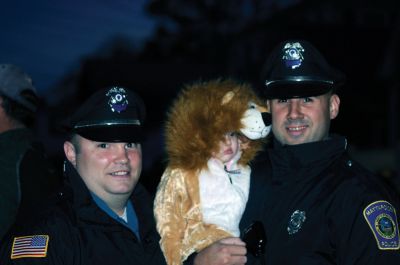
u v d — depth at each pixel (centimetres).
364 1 1538
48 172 317
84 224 251
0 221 298
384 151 1431
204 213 268
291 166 271
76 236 248
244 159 293
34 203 300
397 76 1355
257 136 277
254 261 261
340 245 248
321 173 266
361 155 1434
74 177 258
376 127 1609
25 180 304
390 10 1531
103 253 251
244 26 2028
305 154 268
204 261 249
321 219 253
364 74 1633
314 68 273
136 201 284
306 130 272
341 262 248
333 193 255
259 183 285
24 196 301
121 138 259
